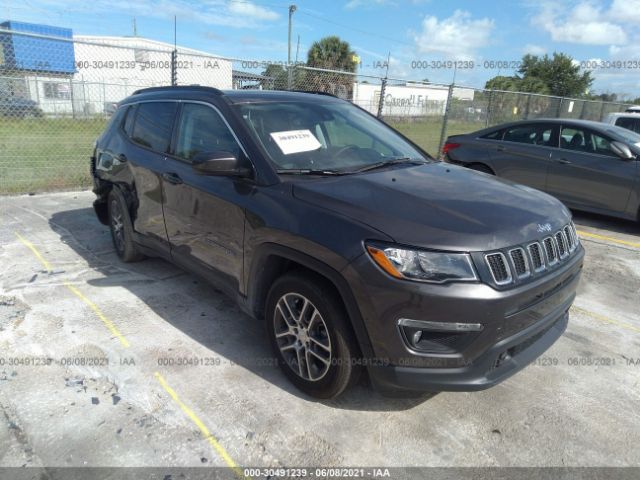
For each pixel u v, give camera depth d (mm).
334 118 3773
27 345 3281
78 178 8602
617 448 2525
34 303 3895
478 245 2320
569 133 7164
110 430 2512
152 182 3973
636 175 6438
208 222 3338
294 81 10039
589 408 2848
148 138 4199
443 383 2354
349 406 2779
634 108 13594
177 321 3680
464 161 8234
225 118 3338
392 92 20859
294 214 2688
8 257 4891
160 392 2832
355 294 2377
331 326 2545
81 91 17031
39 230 5816
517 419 2729
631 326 3920
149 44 23828
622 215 6688
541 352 2727
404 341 2330
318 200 2672
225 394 2838
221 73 18234
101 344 3324
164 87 4344
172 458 2344
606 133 6797
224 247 3225
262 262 2906
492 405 2844
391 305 2297
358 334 2445
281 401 2795
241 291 3160
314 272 2676
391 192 2754
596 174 6793
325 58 34594
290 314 2828
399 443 2506
